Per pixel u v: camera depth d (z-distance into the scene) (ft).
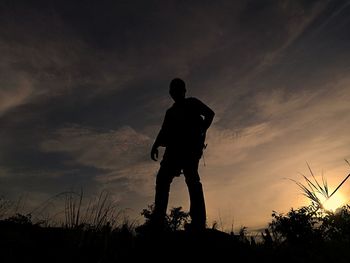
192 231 14.97
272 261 14.73
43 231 15.20
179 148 15.80
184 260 14.11
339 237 15.43
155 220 15.20
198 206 15.28
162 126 16.65
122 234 15.84
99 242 14.61
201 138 16.14
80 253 13.62
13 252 13.03
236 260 14.39
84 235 14.57
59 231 15.31
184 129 16.01
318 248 15.17
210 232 15.26
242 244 15.34
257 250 15.42
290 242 15.89
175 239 14.83
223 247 14.67
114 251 14.43
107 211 15.97
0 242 13.44
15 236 13.98
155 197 15.78
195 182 15.61
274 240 16.39
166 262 14.10
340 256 14.29
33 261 12.80
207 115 16.31
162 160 16.20
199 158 16.06
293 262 14.80
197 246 14.49
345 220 15.56
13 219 15.92
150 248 14.53
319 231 15.98
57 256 13.28
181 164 15.79
